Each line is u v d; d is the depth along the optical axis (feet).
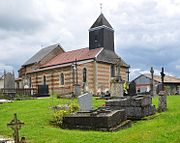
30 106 83.30
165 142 37.52
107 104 65.31
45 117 63.36
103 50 182.19
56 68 179.32
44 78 190.19
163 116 57.77
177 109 66.39
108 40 188.34
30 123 58.29
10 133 51.29
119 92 95.30
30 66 221.05
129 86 115.03
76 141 41.96
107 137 43.04
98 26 187.52
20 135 48.21
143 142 38.29
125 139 40.75
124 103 62.39
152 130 44.78
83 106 66.90
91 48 189.98
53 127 56.29
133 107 60.95
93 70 172.14
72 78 167.22
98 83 171.32
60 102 90.38
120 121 53.98
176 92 201.57
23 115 67.46
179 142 37.06
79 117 54.70
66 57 198.29
